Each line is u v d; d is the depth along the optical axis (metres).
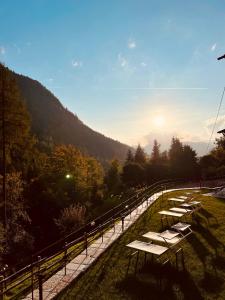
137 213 18.56
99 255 10.92
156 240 11.38
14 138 24.22
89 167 62.31
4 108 22.75
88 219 35.84
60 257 11.78
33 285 8.58
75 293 8.12
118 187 54.31
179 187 33.81
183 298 7.77
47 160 48.66
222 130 22.34
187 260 10.23
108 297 7.87
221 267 9.54
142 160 81.62
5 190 22.17
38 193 39.66
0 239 18.36
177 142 58.50
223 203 20.58
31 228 33.22
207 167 50.03
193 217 16.31
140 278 8.95
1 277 8.92
